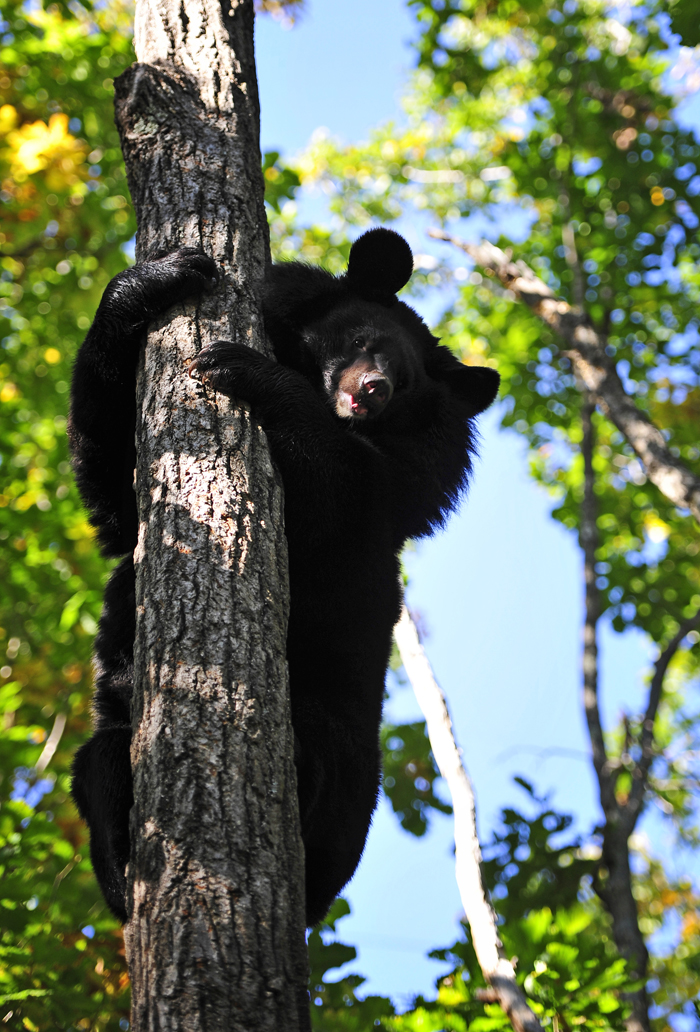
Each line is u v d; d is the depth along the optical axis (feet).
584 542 51.67
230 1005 11.91
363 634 21.71
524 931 26.81
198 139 20.51
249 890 12.81
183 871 12.81
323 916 22.75
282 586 16.15
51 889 29.17
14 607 53.57
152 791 13.64
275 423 18.52
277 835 13.56
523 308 64.13
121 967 27.40
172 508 15.93
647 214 58.49
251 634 14.94
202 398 17.34
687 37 46.01
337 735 21.49
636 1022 31.91
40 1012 25.41
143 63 21.21
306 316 24.52
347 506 20.45
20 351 59.26
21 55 55.72
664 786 53.98
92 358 20.58
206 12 22.30
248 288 19.33
